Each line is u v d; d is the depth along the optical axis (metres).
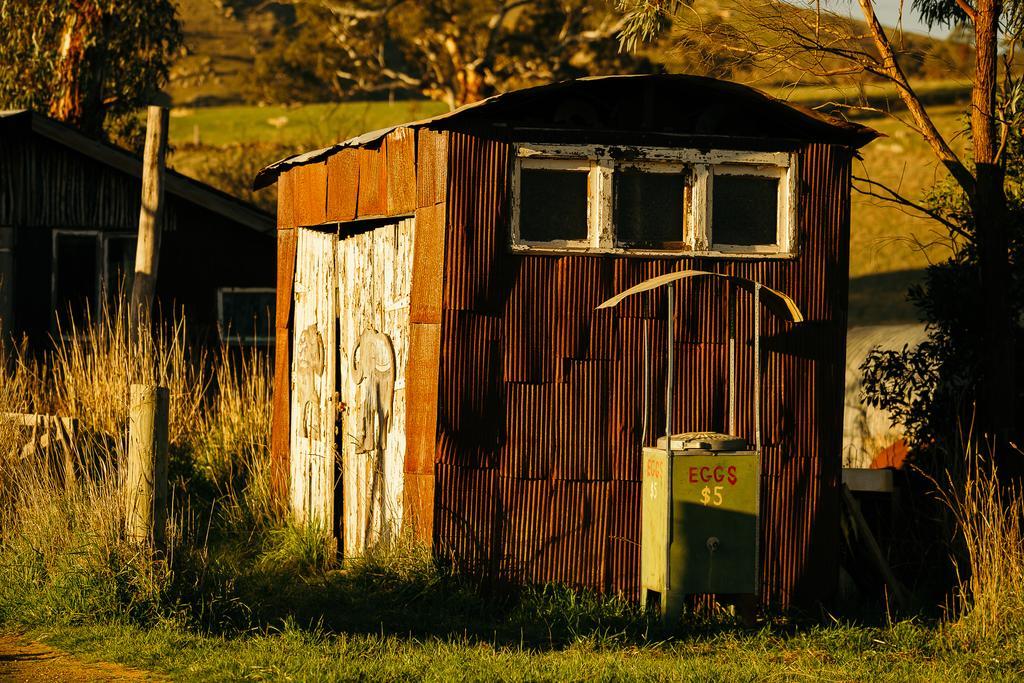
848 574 9.88
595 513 9.09
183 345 16.44
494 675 6.74
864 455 14.40
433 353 8.91
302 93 51.22
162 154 15.30
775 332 9.36
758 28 10.62
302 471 11.34
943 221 11.05
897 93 10.80
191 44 107.12
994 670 7.42
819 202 9.45
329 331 10.89
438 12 45.12
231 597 8.38
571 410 9.07
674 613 8.45
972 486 9.46
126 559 8.11
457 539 8.91
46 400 13.25
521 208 9.05
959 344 10.89
